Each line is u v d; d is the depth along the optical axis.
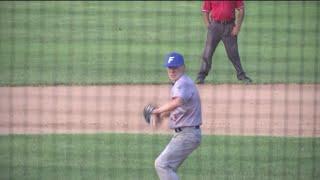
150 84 65.12
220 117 53.59
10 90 62.44
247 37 92.94
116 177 40.47
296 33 96.19
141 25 102.31
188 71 71.56
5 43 87.62
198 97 36.09
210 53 65.25
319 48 85.81
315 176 40.78
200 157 44.06
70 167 42.16
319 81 67.06
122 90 62.59
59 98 59.53
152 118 35.56
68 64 75.12
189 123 35.84
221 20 64.50
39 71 71.19
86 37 92.94
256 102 58.47
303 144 46.94
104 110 55.47
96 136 48.56
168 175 35.94
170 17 109.56
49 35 94.00
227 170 41.72
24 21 105.25
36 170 41.59
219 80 67.06
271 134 49.31
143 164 42.78
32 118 53.09
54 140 47.56
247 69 72.81
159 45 87.19
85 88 63.47
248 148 46.00
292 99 59.62
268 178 40.38
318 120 53.12
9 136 48.38
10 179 39.91
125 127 50.88
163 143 47.00
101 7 121.88
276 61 77.62
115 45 87.31
